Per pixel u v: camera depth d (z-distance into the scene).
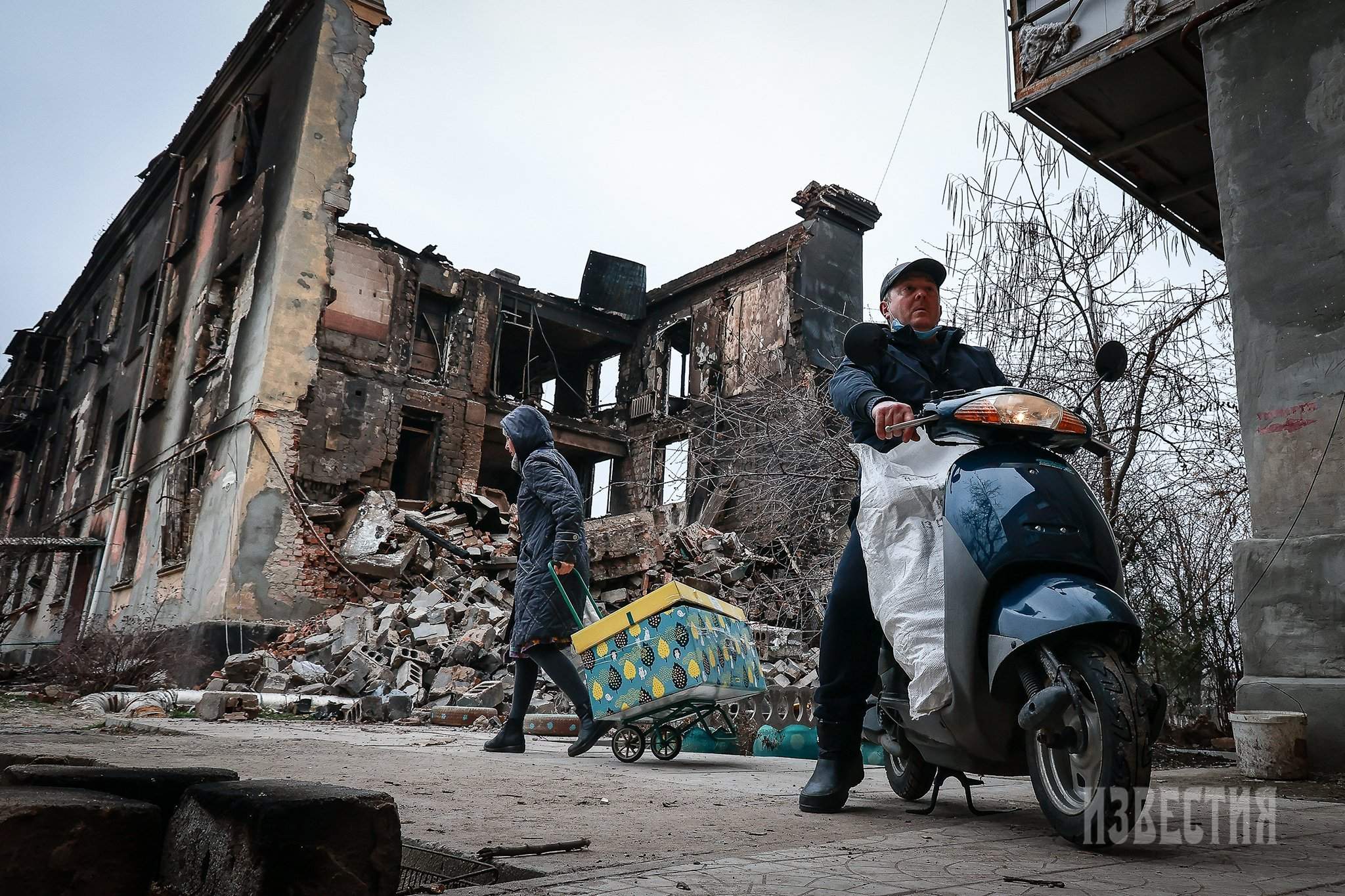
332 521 13.97
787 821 2.12
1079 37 6.83
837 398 2.34
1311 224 4.68
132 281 21.78
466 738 5.71
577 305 23.44
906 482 2.19
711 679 3.81
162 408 17.58
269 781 1.32
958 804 2.56
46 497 24.20
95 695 7.75
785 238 21.31
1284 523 4.49
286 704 7.66
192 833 1.21
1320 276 4.59
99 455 20.80
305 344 14.28
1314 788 3.42
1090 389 6.14
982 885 1.36
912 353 2.46
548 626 4.36
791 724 4.48
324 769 3.07
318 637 11.06
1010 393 2.08
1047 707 1.71
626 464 23.55
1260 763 3.76
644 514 14.18
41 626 21.72
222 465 14.20
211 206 17.95
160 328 18.50
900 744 2.47
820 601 8.91
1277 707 4.21
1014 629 1.82
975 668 1.95
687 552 13.96
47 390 26.30
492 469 25.95
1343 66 4.70
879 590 2.20
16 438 27.67
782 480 9.45
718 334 22.20
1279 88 4.93
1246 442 4.73
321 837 1.14
